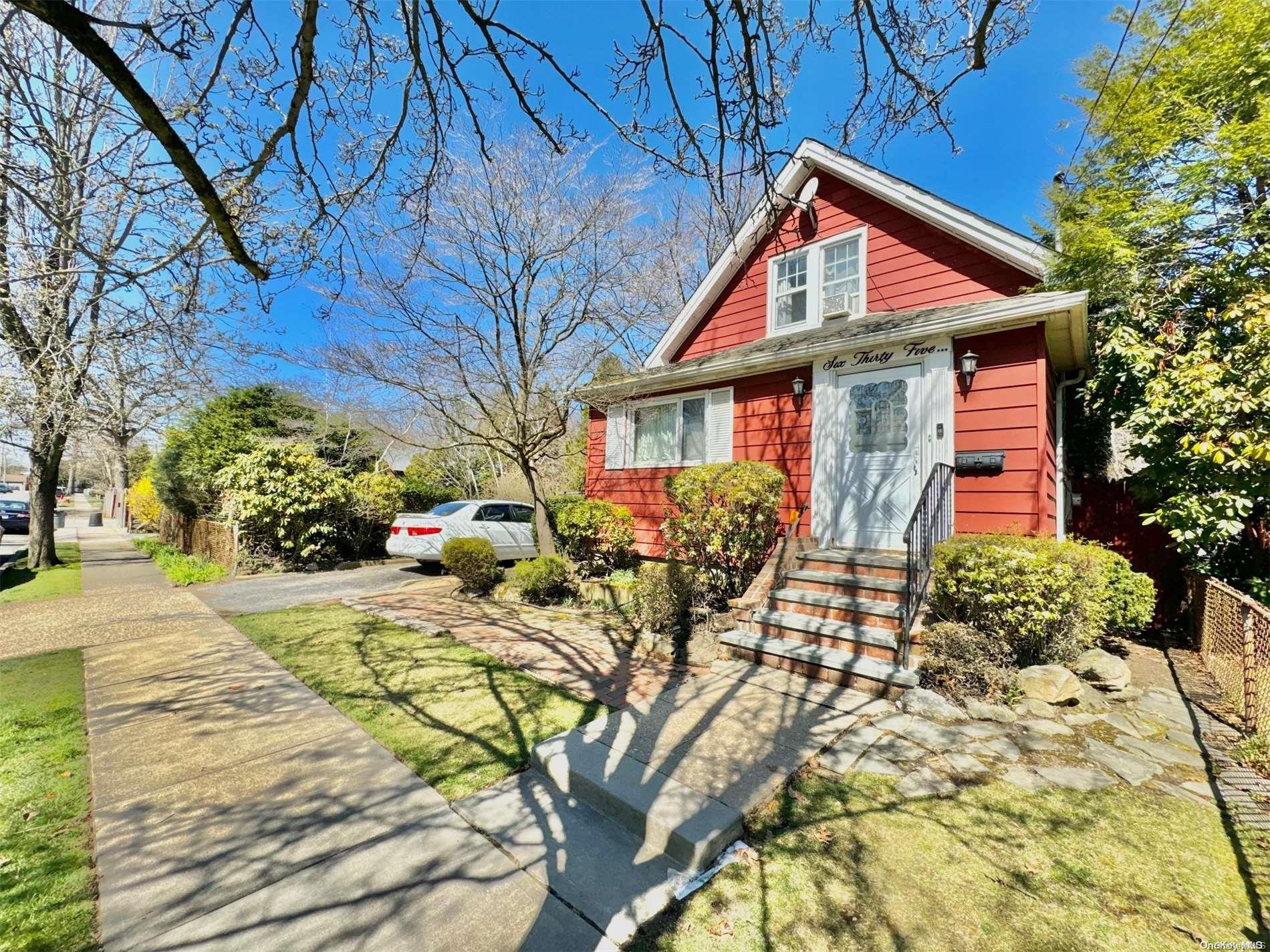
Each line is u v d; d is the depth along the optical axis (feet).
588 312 30.78
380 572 37.24
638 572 27.96
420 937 6.69
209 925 6.84
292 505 36.70
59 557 45.21
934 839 8.62
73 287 16.96
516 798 9.87
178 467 48.39
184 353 22.40
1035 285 21.86
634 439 32.12
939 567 16.01
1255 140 19.93
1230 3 20.98
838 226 26.86
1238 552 20.07
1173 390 18.35
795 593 18.69
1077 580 14.98
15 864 7.91
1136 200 22.89
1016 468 18.75
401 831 8.82
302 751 11.46
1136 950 6.51
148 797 9.70
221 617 23.29
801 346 23.09
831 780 10.30
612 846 8.55
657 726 12.36
